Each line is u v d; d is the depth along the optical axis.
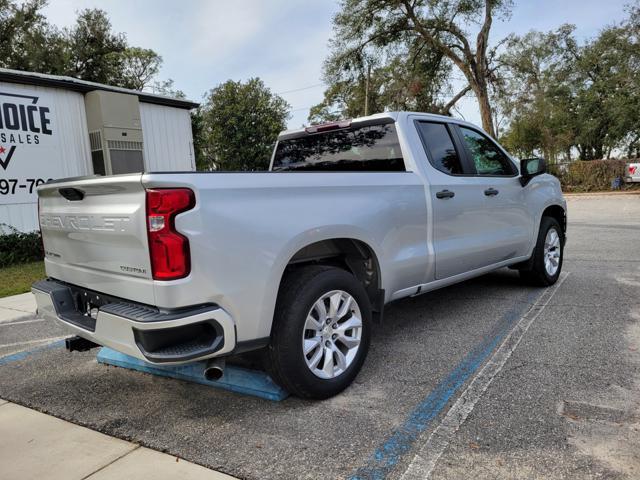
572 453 2.38
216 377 2.70
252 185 2.71
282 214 2.84
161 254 2.39
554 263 5.83
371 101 30.88
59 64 28.12
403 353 3.81
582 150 40.78
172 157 13.68
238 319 2.63
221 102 36.03
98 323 2.65
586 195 25.64
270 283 2.75
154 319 2.39
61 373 3.79
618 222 12.66
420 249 3.90
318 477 2.29
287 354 2.86
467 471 2.28
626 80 32.81
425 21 26.19
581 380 3.17
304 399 3.09
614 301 4.98
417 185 3.88
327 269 3.12
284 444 2.59
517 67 27.92
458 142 4.54
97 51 30.02
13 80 10.05
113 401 3.24
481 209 4.57
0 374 3.83
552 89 38.53
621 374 3.23
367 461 2.40
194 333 2.53
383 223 3.52
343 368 3.17
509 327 4.31
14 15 27.67
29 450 2.67
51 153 10.81
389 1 25.36
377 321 3.63
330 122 4.49
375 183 3.52
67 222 3.03
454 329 4.33
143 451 2.61
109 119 11.09
